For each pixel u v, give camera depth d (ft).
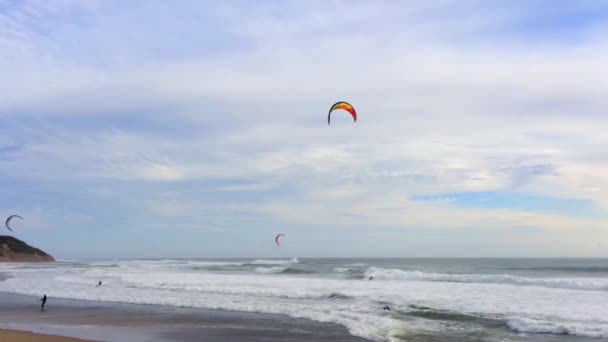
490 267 134.41
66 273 113.70
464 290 64.13
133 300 61.05
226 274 101.71
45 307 57.26
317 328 41.50
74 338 37.63
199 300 59.36
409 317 45.78
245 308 52.70
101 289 74.38
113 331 41.45
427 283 74.08
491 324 42.11
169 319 47.44
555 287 66.39
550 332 38.81
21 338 37.04
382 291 64.49
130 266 159.43
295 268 126.72
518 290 63.00
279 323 44.19
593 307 49.34
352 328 40.70
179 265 163.02
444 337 37.24
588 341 35.91
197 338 38.27
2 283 87.56
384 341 36.27
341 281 79.56
